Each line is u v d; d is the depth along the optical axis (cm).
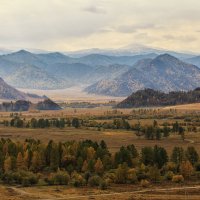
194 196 19688
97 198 19262
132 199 19000
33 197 19612
